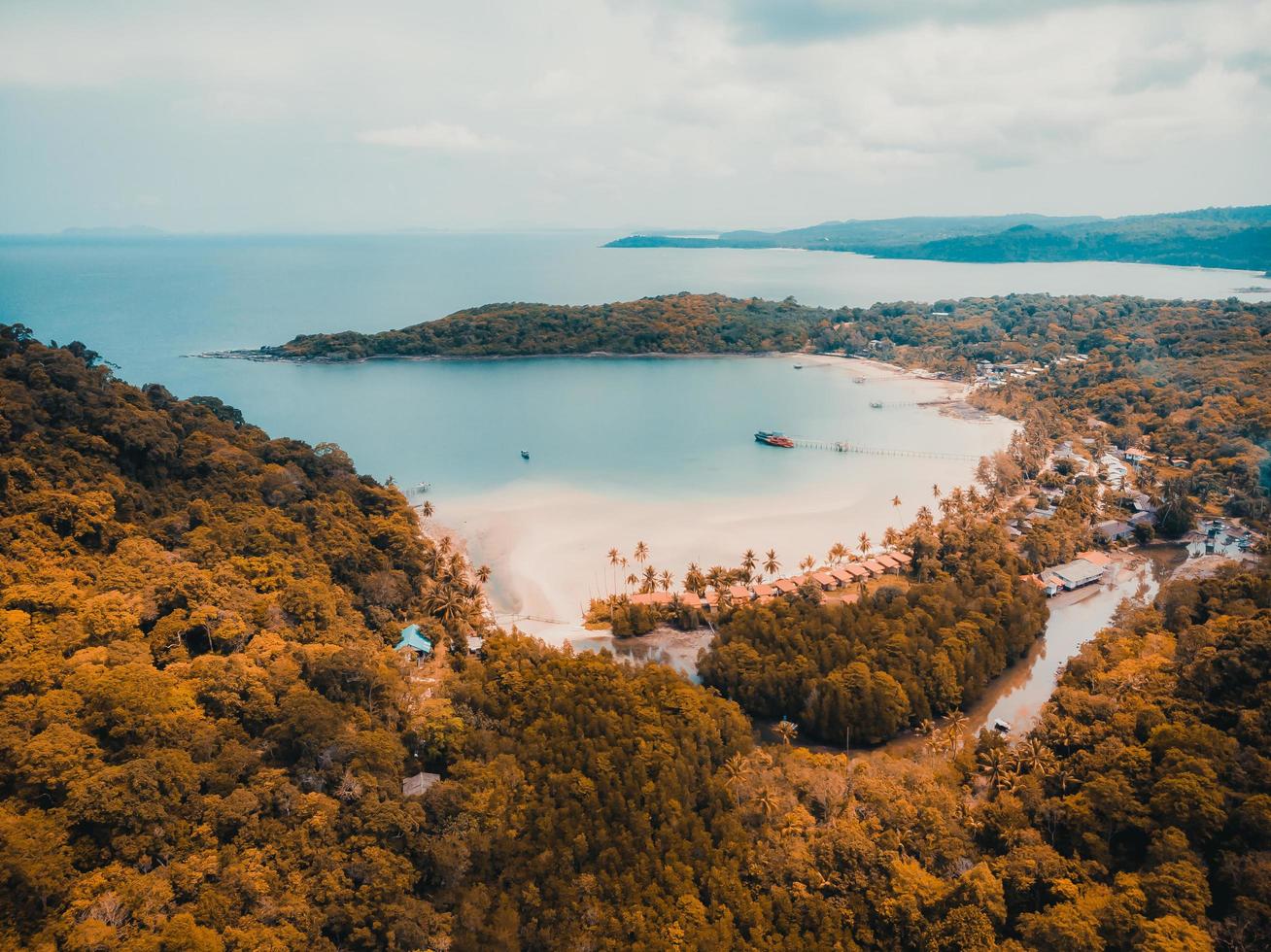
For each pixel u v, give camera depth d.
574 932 89.31
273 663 117.94
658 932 89.31
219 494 171.88
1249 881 85.81
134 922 76.06
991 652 151.12
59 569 127.00
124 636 116.62
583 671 133.50
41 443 153.25
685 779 110.06
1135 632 150.00
